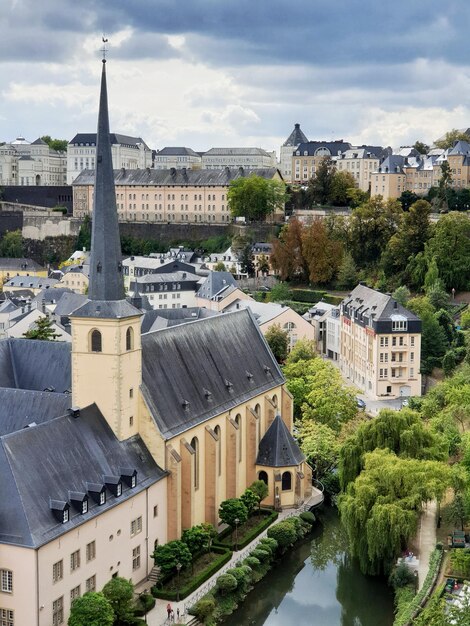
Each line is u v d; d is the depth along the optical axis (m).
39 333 196.12
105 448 104.12
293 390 172.25
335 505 141.00
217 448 123.94
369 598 111.25
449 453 137.88
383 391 199.62
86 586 94.50
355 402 162.62
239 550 117.38
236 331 144.75
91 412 106.31
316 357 192.62
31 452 92.88
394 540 107.50
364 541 111.56
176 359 123.56
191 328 132.00
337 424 156.12
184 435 115.50
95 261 106.75
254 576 113.31
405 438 122.44
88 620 87.31
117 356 106.06
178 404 117.81
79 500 92.88
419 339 198.62
